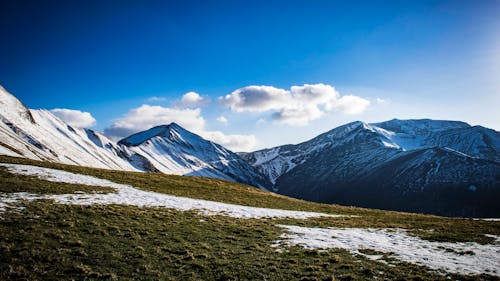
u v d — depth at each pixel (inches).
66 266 685.3
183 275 686.5
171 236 979.9
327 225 1373.0
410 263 825.5
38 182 1563.7
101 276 650.2
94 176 2049.7
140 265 720.3
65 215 1074.7
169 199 1667.1
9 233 837.8
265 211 1647.4
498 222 1603.1
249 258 818.8
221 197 2018.9
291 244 984.9
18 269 643.5
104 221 1064.8
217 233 1076.5
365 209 2185.0
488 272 774.5
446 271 771.4
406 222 1565.0
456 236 1194.0
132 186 1937.7
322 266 781.3
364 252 926.4
